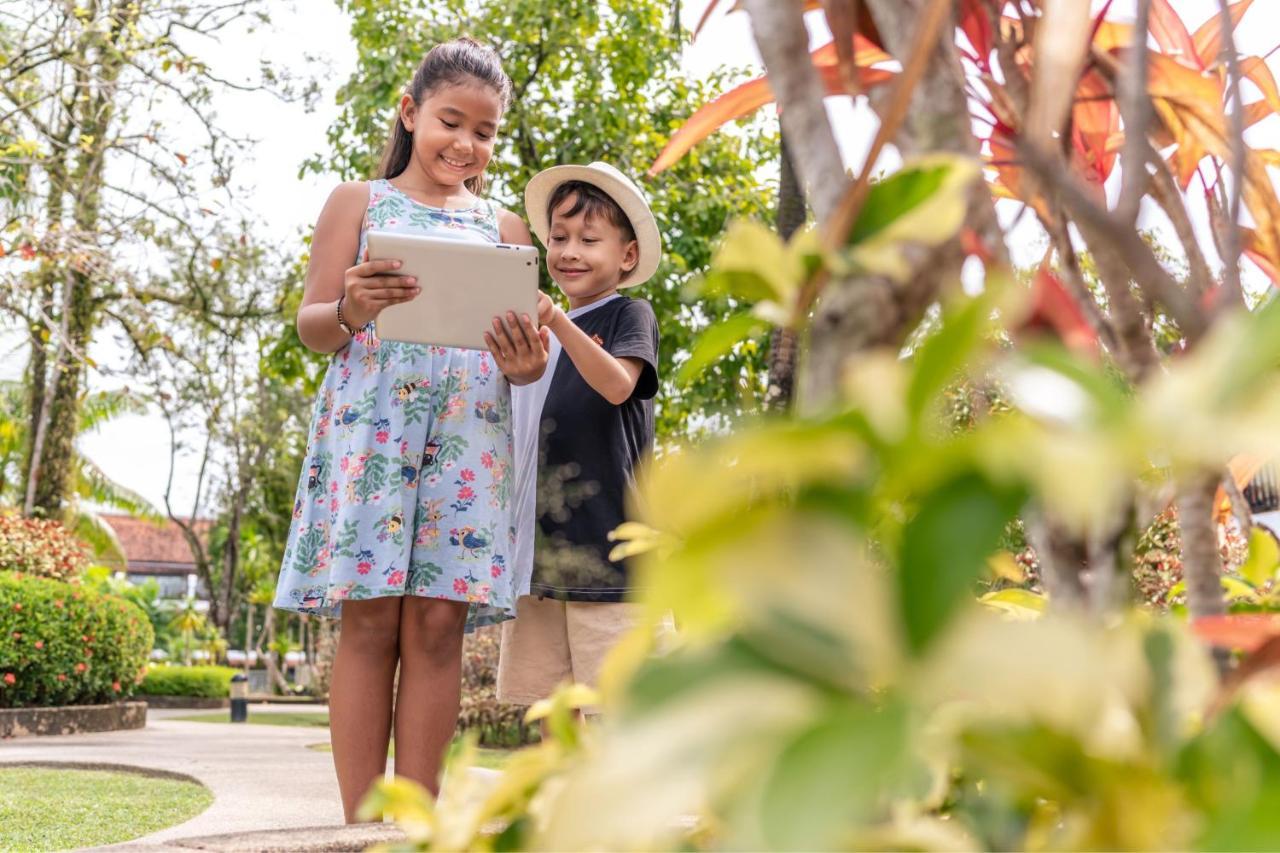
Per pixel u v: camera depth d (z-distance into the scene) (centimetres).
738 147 1178
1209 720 35
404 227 232
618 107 1129
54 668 861
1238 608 74
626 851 32
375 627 210
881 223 34
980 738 28
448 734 208
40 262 901
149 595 2795
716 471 25
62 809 393
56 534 1088
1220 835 25
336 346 219
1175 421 23
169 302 1268
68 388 1390
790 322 35
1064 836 33
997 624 26
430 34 1128
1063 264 57
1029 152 38
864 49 58
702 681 27
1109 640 35
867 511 26
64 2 921
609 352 245
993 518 25
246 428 2008
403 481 208
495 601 210
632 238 268
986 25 56
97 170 1045
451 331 210
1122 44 74
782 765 24
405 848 49
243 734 868
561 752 48
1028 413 27
